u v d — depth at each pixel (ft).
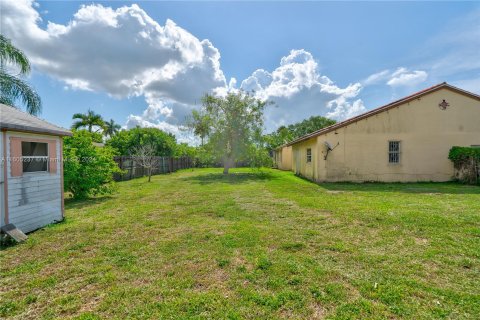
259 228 15.07
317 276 9.23
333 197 25.49
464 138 38.65
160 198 26.73
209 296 8.05
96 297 8.22
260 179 44.52
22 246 12.91
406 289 8.30
